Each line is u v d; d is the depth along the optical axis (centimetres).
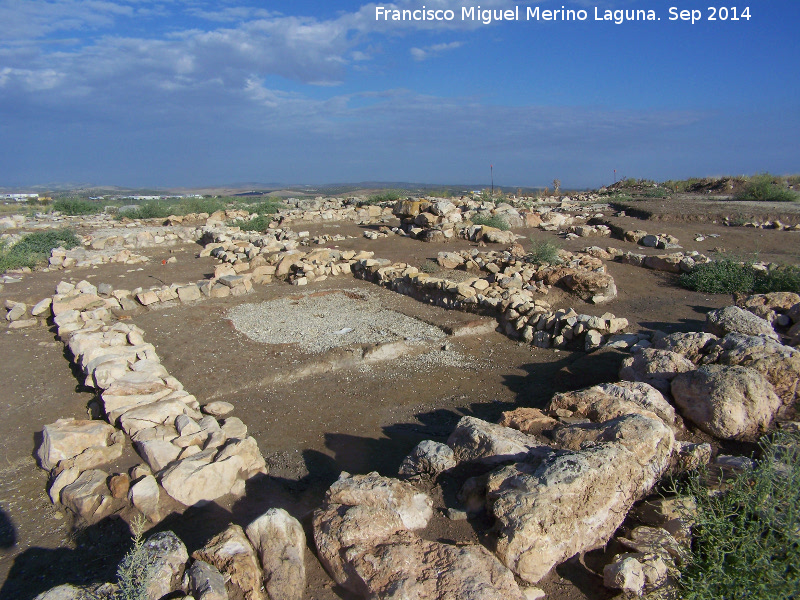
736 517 309
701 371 501
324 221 2253
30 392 693
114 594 299
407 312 1016
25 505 471
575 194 3453
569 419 480
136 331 856
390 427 609
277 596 306
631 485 363
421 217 1794
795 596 254
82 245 1797
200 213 2523
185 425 536
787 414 474
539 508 320
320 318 993
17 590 376
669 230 1686
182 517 441
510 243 1584
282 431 600
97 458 505
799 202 2244
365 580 295
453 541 341
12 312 1008
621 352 728
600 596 304
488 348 848
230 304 1099
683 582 278
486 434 418
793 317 720
